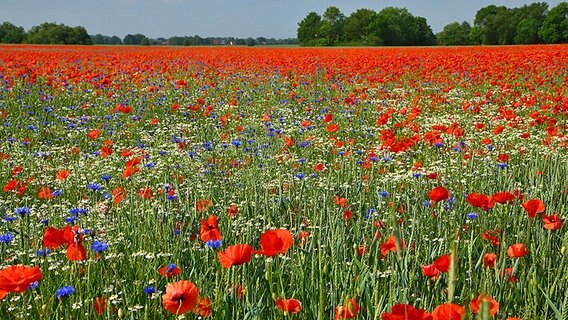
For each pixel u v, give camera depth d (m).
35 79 15.30
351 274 3.45
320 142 8.97
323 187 5.89
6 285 2.33
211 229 3.43
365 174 6.54
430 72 19.34
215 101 14.73
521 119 10.46
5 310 3.29
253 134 10.15
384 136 7.62
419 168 6.23
